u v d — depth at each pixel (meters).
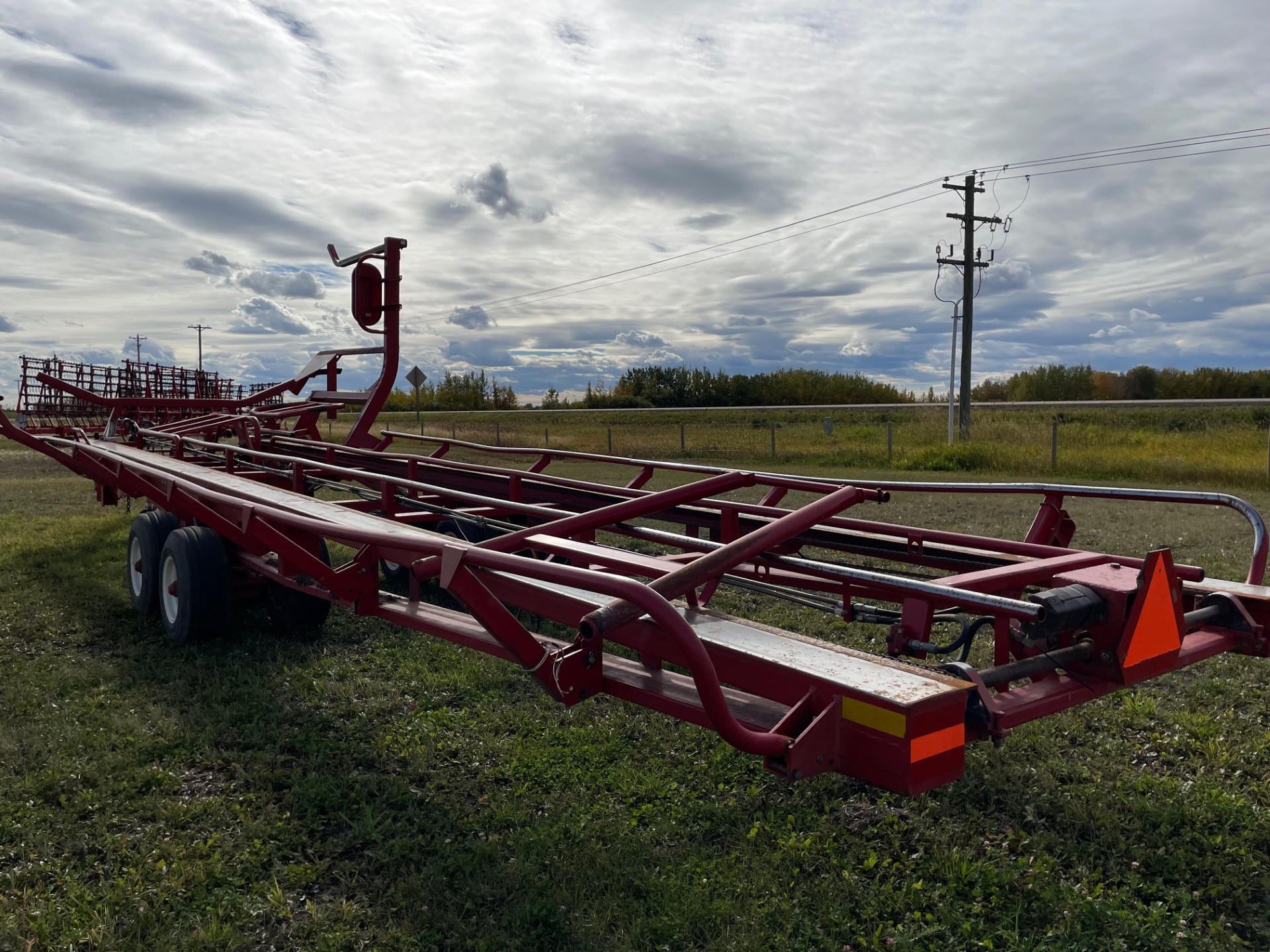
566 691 2.85
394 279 7.56
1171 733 3.98
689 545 3.18
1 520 10.59
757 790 3.47
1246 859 2.96
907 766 2.05
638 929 2.63
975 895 2.78
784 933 2.63
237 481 5.38
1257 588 3.13
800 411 41.41
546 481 5.38
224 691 4.61
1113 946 2.55
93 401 8.71
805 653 2.49
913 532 3.79
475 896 2.82
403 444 26.05
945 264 23.02
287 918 2.74
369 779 3.65
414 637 5.59
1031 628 2.47
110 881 2.91
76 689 4.69
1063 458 17.66
